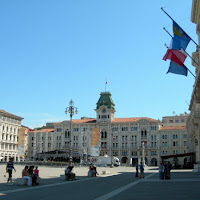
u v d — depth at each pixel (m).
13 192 19.97
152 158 132.38
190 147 97.38
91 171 41.47
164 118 156.88
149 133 134.75
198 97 40.56
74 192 20.61
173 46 29.39
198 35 48.62
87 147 135.50
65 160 104.88
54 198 17.08
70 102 56.06
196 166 58.75
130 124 138.62
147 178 38.56
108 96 145.38
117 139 139.12
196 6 43.78
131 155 135.38
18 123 131.50
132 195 18.81
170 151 130.50
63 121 147.25
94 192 20.72
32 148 150.12
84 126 144.12
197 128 56.94
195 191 21.09
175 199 16.50
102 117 142.88
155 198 17.05
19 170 52.94
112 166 91.19
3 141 116.94
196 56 54.31
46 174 43.19
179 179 35.34
